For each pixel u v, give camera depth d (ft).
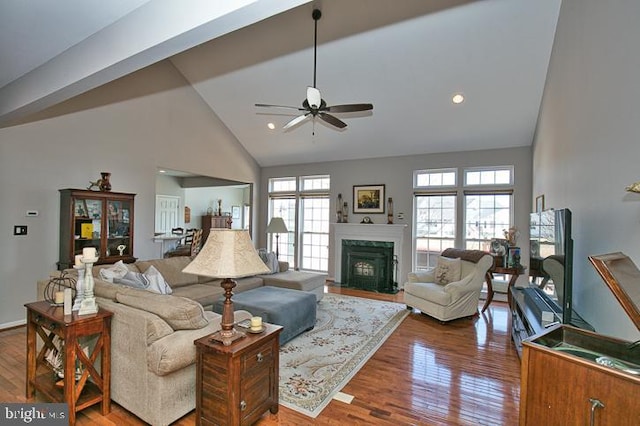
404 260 20.45
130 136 16.22
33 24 7.45
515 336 10.95
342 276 21.94
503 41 12.12
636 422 3.49
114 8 6.88
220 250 6.38
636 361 4.48
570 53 9.24
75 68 8.28
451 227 19.65
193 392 7.04
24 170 12.72
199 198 33.50
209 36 6.15
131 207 15.34
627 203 5.76
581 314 8.23
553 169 11.62
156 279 11.02
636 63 5.39
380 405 7.64
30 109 10.27
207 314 8.11
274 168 25.38
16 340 11.10
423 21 12.02
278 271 17.04
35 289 12.96
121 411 7.19
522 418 4.55
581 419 3.93
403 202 20.74
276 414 7.22
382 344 11.41
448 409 7.50
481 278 14.48
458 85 14.56
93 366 7.19
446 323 13.74
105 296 7.97
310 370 9.38
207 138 20.56
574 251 8.82
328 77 15.42
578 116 8.48
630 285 3.96
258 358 6.55
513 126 16.42
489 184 18.63
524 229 17.61
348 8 12.01
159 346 6.31
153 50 6.68
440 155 19.76
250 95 18.28
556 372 4.19
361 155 21.70
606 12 6.62
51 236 13.41
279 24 13.32
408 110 16.76
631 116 5.57
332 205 23.06
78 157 14.28
